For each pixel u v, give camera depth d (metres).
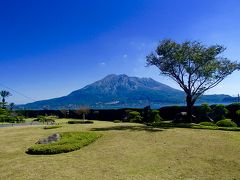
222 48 32.41
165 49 32.97
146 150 17.41
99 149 18.09
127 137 21.73
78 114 60.72
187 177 12.54
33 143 21.19
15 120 52.31
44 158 16.28
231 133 23.27
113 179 12.36
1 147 20.09
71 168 14.12
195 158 15.49
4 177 13.13
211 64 33.03
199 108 39.44
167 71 34.38
